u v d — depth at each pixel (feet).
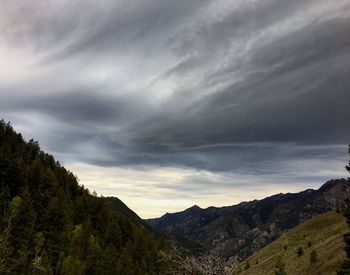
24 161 474.90
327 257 234.79
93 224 435.12
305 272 241.14
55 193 399.65
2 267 94.79
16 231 228.63
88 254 322.75
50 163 541.75
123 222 470.80
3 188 334.03
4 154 399.65
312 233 427.74
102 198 524.93
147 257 335.67
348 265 109.70
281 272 155.02
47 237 304.30
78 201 442.09
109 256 320.70
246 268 410.72
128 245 385.70
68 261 263.70
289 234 471.62
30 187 381.81
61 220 328.70
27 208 266.77
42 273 145.79
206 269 36.68
